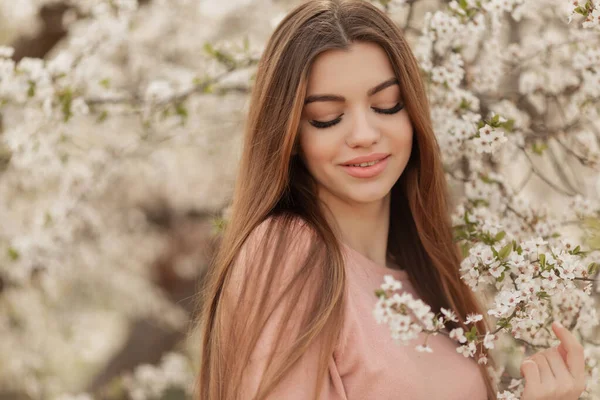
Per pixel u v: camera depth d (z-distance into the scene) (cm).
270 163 189
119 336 665
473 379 192
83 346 548
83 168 367
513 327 174
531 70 270
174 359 503
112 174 395
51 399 477
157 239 582
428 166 204
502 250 179
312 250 178
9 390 476
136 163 505
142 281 560
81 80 309
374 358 177
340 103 184
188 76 348
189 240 580
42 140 318
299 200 194
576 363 187
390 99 188
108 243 506
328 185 192
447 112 237
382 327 182
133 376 532
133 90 414
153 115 322
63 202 363
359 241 204
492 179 240
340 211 200
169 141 424
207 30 493
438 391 184
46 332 494
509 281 183
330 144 186
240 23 498
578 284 207
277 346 169
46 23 396
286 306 171
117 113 322
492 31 249
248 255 181
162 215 584
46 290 473
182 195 566
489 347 172
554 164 278
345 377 178
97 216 464
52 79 304
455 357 192
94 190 370
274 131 188
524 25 305
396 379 178
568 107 266
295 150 192
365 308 184
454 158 245
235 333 175
